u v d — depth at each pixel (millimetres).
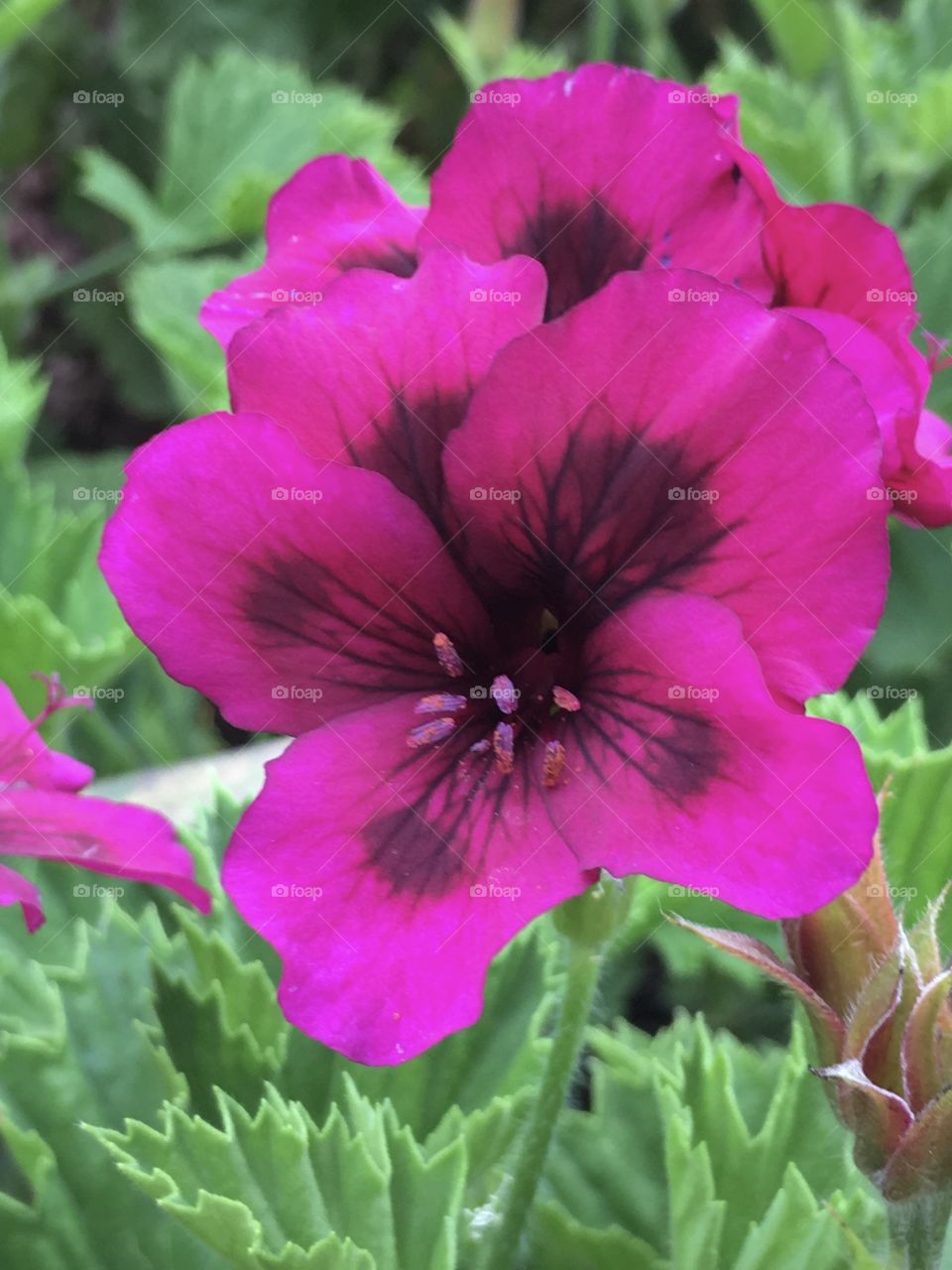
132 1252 150
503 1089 153
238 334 104
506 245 115
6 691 135
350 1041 95
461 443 102
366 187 121
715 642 96
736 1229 148
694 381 97
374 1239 133
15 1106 151
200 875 166
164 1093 153
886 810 168
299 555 103
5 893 120
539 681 109
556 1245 153
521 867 100
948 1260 136
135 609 101
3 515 226
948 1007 107
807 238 113
